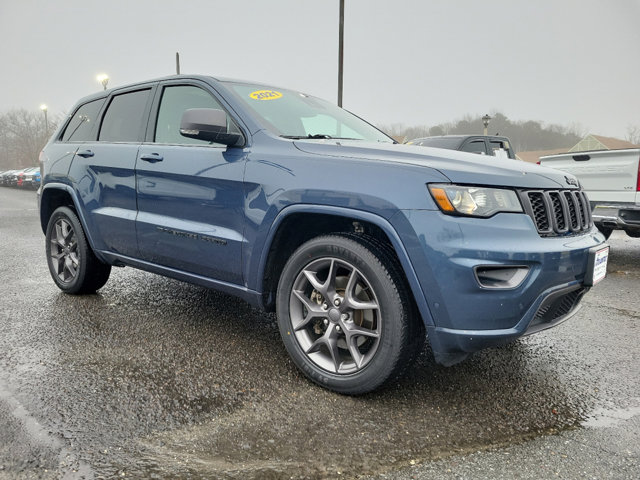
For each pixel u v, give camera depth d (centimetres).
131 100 380
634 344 334
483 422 224
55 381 252
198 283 318
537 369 288
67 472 177
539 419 229
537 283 223
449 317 219
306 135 306
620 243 799
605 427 223
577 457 197
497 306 217
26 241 753
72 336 319
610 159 634
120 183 356
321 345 259
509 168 243
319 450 197
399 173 229
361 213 233
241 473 180
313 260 256
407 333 231
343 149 258
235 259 285
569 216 254
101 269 410
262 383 259
